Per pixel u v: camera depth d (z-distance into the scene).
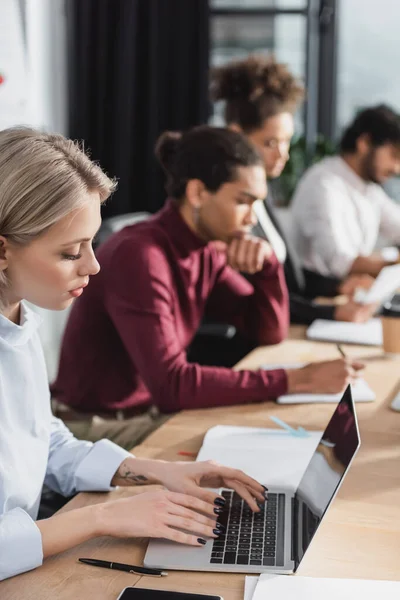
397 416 1.66
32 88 4.09
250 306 2.27
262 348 2.22
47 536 1.06
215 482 1.27
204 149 1.90
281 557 1.06
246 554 1.07
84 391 1.97
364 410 1.70
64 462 1.35
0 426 1.17
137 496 1.15
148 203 4.43
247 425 1.61
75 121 4.36
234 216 1.93
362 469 1.39
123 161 4.36
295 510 1.20
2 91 3.94
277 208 4.41
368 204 3.46
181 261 1.95
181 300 1.99
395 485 1.32
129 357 1.98
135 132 4.37
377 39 4.50
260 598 0.96
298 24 4.43
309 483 1.19
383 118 3.29
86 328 1.94
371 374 1.96
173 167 1.96
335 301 2.83
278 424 1.61
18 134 1.09
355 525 1.17
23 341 1.21
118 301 1.83
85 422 1.87
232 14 4.44
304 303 2.52
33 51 4.07
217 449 1.45
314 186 3.35
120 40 4.27
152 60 4.29
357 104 4.60
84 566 1.06
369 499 1.26
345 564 1.06
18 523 1.06
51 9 4.20
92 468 1.32
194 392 1.73
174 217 1.96
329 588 0.98
